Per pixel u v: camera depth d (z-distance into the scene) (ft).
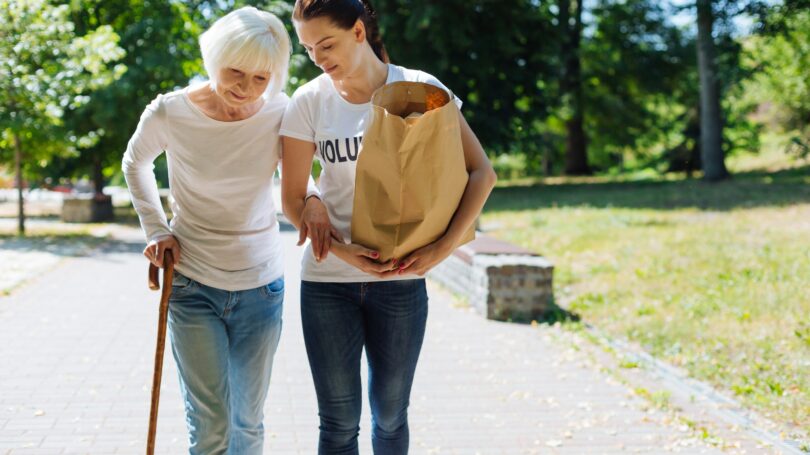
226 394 9.70
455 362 20.43
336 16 8.55
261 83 8.89
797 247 31.50
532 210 56.18
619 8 104.58
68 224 61.62
